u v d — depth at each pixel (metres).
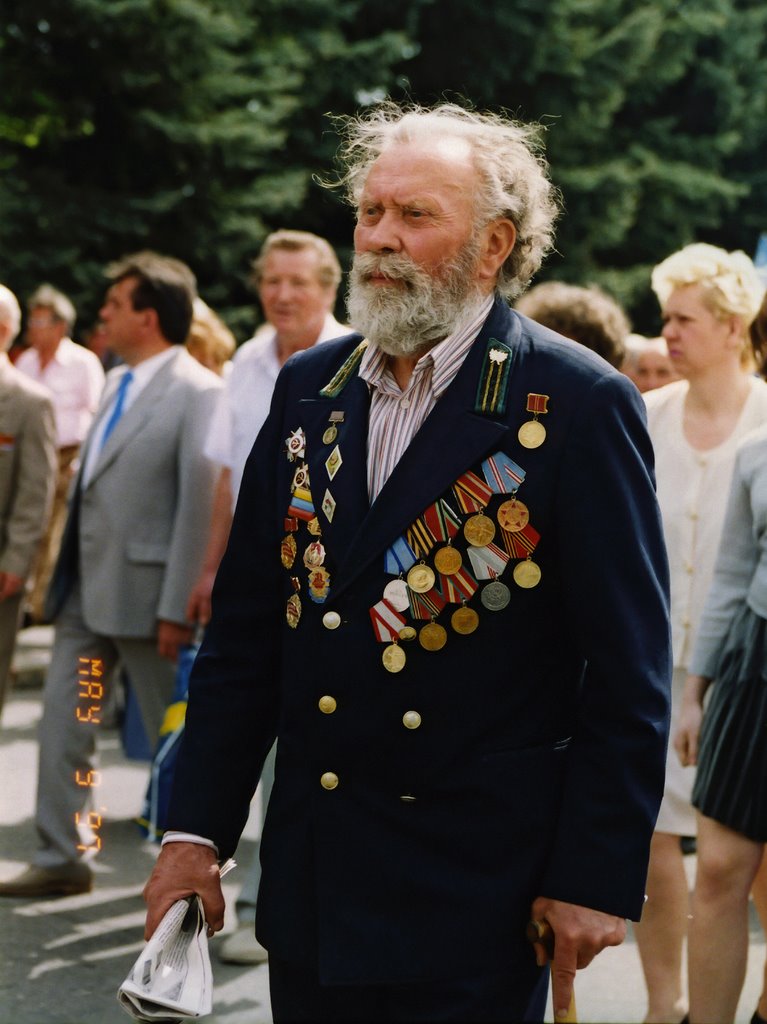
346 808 3.44
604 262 33.75
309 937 3.47
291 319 6.96
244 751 3.74
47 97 25.62
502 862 3.38
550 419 3.41
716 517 6.00
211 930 3.67
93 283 24.58
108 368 13.84
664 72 33.00
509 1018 3.37
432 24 29.56
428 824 3.39
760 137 35.62
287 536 3.60
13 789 9.23
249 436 7.14
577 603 3.38
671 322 6.05
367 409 3.57
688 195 33.06
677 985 5.75
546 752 3.44
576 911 3.30
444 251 3.43
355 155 3.92
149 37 24.88
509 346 3.50
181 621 7.32
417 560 3.41
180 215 25.88
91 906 7.21
